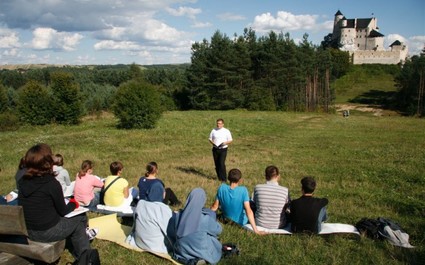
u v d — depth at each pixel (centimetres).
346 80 12112
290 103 7344
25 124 3775
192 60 7819
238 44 7312
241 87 7288
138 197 816
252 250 604
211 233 571
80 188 802
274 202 684
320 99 7856
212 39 7338
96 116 4831
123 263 555
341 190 1095
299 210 655
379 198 993
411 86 8112
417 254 583
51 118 3872
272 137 2717
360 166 1516
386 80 11912
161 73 11575
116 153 1859
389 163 1584
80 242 542
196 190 567
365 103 9362
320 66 8656
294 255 580
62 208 507
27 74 10900
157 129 3025
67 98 3847
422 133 3089
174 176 1265
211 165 1548
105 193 782
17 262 483
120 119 3197
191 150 1994
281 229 684
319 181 1230
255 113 5903
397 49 14400
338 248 604
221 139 1233
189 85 7294
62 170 896
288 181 1230
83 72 12794
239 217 710
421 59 8575
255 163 1603
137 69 11788
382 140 2569
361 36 15262
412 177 1274
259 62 7619
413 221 773
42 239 498
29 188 493
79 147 2052
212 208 738
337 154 1888
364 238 638
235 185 719
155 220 593
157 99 3159
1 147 2150
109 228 683
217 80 7069
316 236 651
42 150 502
